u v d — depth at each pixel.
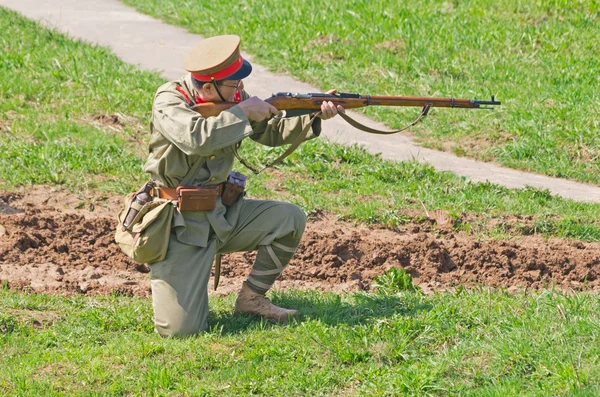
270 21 25.23
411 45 22.83
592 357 7.49
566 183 15.59
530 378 7.29
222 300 9.35
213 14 26.45
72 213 11.96
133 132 15.87
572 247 11.51
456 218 12.20
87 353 7.85
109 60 21.00
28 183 12.95
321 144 15.41
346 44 23.38
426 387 7.20
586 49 23.28
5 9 26.03
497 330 8.09
